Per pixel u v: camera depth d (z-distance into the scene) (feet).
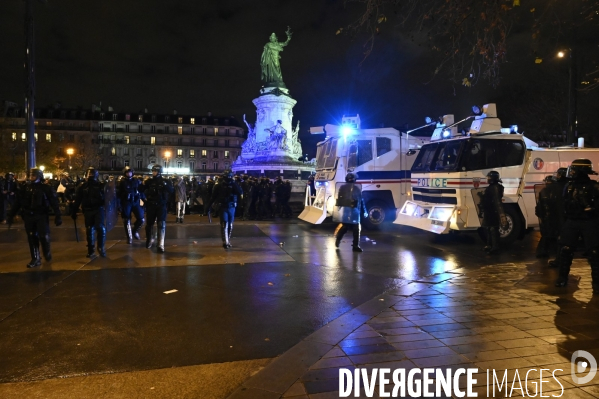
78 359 13.82
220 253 32.86
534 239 42.91
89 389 11.84
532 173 37.50
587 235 20.94
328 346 14.40
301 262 29.66
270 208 62.64
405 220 41.09
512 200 36.83
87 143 303.07
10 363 13.50
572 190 21.54
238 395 11.17
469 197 35.88
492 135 36.76
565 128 67.82
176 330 16.51
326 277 25.30
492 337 15.10
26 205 27.14
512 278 24.34
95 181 30.37
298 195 89.71
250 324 17.25
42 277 24.79
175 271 26.58
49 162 197.47
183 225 51.85
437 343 14.58
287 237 42.16
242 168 106.22
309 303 20.16
